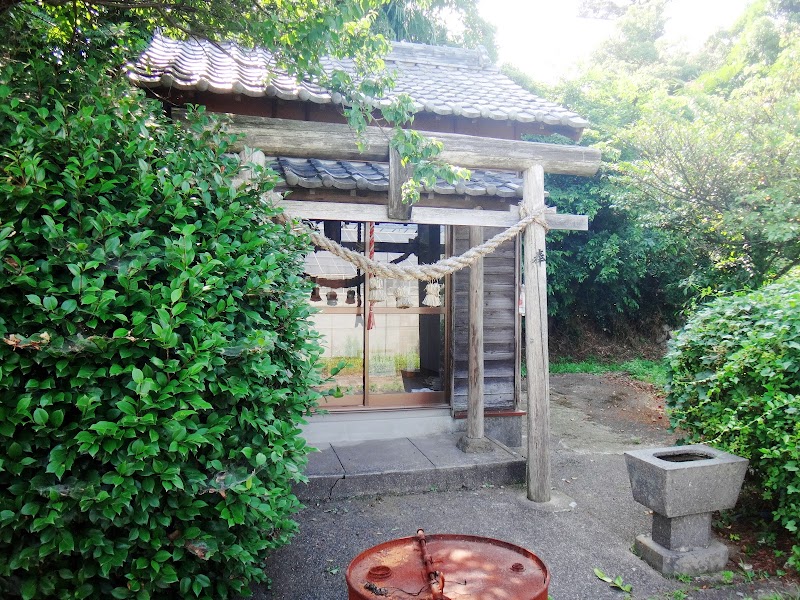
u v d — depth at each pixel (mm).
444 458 5625
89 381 2328
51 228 2311
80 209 2488
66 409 2348
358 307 6539
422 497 5113
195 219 2955
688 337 4949
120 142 2799
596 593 3471
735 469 3787
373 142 4426
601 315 13734
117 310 2434
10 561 2223
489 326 6691
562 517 4645
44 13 3555
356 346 6535
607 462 6250
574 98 13188
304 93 5414
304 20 3465
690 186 8430
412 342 6730
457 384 6656
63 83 3061
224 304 2666
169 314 2500
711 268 8844
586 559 3906
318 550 4016
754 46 14961
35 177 2357
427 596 2059
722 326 4758
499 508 4840
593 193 11617
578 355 13539
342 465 5387
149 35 4422
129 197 2713
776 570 3762
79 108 2822
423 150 3902
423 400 6695
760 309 4523
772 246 7738
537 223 4918
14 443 2191
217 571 2854
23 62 3182
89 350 2293
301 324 3314
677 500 3654
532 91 13555
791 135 7527
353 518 4613
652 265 12844
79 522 2359
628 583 3588
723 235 8227
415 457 5660
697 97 9617
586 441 7191
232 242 2984
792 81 8867
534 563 2408
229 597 3283
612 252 11703
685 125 8547
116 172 2729
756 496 4465
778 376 3957
